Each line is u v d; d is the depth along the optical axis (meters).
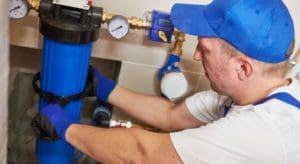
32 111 1.16
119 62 1.07
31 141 1.19
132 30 0.97
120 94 0.97
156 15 0.85
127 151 0.71
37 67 1.12
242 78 0.72
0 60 0.56
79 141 0.75
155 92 1.09
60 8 0.71
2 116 0.63
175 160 0.69
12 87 1.12
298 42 1.01
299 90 0.76
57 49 0.72
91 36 0.73
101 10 0.75
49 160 0.93
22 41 0.95
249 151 0.66
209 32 0.70
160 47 1.01
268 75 0.72
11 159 1.20
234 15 0.67
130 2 0.93
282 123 0.69
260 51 0.67
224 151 0.67
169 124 1.00
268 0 0.69
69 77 0.77
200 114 0.96
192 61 1.05
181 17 0.75
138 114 1.00
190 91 1.11
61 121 0.76
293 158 0.69
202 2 0.95
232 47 0.69
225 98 0.90
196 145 0.68
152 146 0.70
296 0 0.97
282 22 0.69
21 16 0.75
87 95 0.90
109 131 0.74
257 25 0.67
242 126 0.68
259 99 0.74
